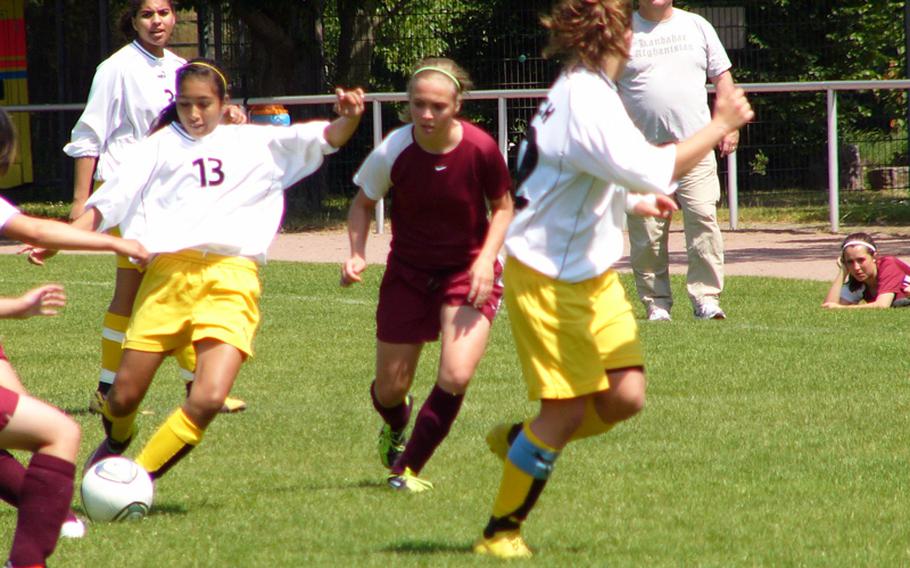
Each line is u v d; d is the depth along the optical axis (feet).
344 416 95.14
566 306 57.57
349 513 68.03
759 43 313.12
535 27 302.25
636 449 82.84
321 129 70.49
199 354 68.23
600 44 57.00
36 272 197.88
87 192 96.73
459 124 69.15
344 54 301.22
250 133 70.95
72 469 53.83
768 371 110.83
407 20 313.73
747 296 161.79
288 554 59.88
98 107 95.91
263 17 271.49
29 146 310.86
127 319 96.89
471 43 307.37
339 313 151.64
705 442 84.74
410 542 62.03
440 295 70.59
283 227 265.75
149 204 69.77
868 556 58.95
